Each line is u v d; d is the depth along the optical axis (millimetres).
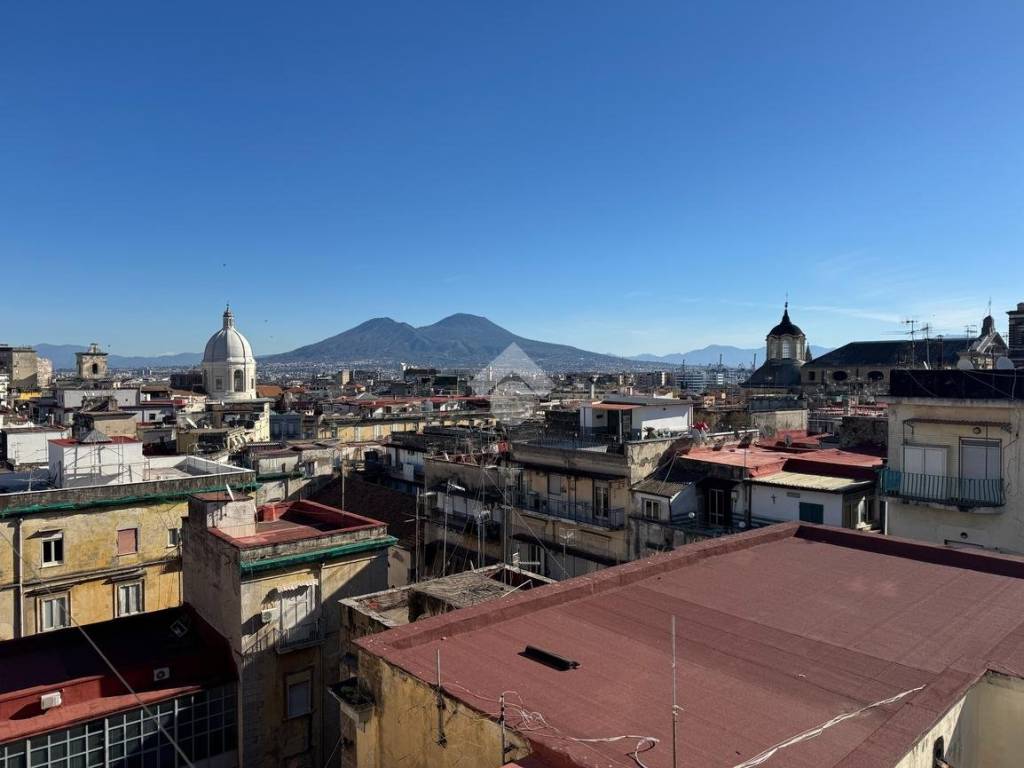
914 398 34781
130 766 27875
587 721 12477
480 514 50906
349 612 27281
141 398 130500
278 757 30984
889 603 18703
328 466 69500
